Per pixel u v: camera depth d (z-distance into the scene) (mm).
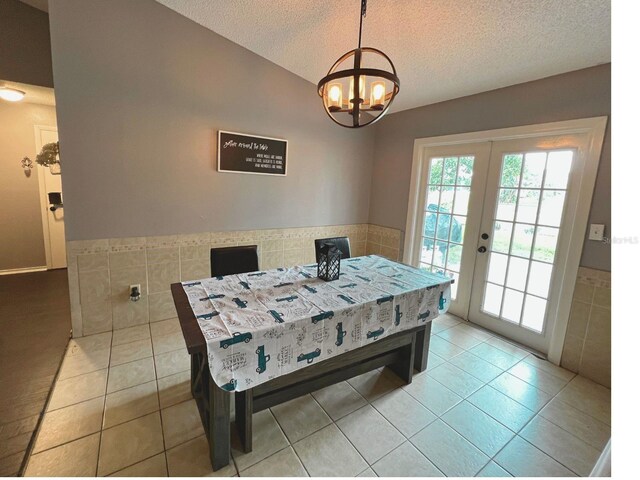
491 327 2965
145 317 2783
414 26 2111
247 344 1351
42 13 3047
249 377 1385
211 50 2709
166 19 2479
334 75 1411
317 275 2148
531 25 1868
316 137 3486
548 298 2543
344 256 2883
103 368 2170
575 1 1641
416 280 2131
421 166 3471
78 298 2492
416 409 1912
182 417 1771
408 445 1653
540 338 2609
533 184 2576
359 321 1706
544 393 2100
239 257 2365
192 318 1469
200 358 1651
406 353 2145
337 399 1983
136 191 2568
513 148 2676
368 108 1573
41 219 4105
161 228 2729
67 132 2252
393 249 3836
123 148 2463
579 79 2219
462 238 3146
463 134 2975
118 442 1592
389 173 3807
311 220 3629
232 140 2918
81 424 1691
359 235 4109
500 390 2115
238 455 1562
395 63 2596
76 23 2178
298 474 1473
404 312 1924
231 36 2723
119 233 2557
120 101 2398
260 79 3008
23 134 3883
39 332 2617
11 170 3869
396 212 3764
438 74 2631
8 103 3764
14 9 2924
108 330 2648
